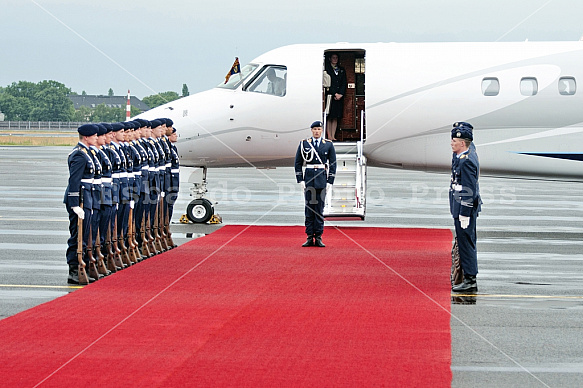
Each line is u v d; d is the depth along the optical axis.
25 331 8.75
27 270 12.97
